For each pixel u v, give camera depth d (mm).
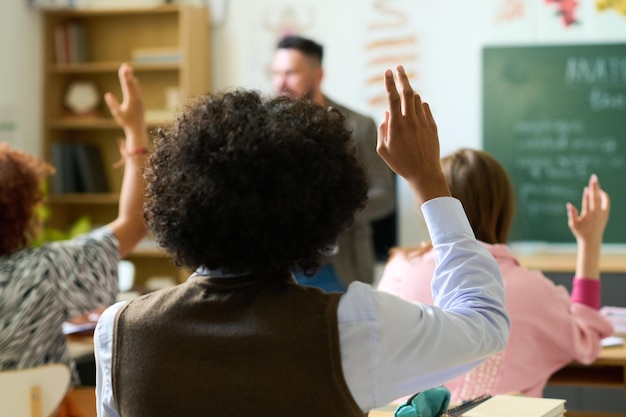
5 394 1949
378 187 3680
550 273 4457
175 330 1050
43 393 1972
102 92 5715
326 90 5277
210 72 5453
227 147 1022
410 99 1144
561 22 5000
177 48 5566
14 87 5398
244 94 1104
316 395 997
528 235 5051
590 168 4992
